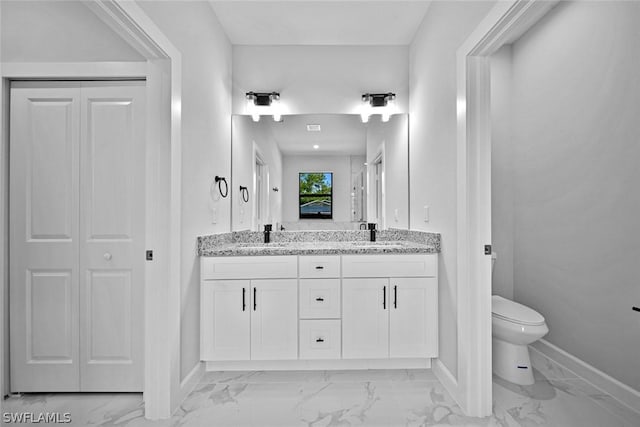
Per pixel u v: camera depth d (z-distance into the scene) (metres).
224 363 2.21
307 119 2.85
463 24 1.78
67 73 1.85
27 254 1.87
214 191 2.35
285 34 2.64
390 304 2.17
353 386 2.00
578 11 2.07
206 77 2.19
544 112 2.37
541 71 2.40
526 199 2.57
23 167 1.87
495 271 2.73
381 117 2.83
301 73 2.83
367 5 2.28
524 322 1.93
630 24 1.74
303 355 2.16
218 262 2.14
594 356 1.98
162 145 1.68
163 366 1.67
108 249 1.88
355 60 2.83
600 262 1.93
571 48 2.13
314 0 2.22
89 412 1.72
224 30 2.57
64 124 1.88
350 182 2.87
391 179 2.82
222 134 2.54
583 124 2.04
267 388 1.98
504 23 1.43
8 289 1.87
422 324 2.16
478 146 1.72
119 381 1.89
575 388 1.95
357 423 1.64
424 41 2.41
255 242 2.80
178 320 1.77
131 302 1.89
